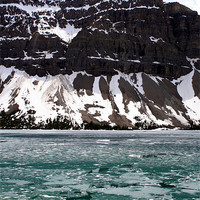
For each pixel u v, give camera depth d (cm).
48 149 7356
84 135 15712
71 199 2966
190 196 3078
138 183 3600
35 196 3055
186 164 4950
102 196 3070
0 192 3192
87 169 4447
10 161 5209
